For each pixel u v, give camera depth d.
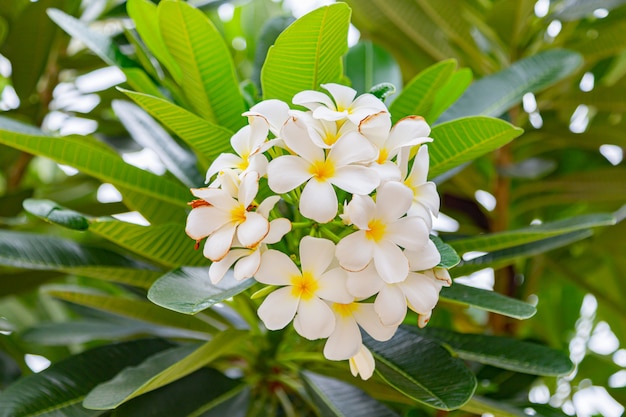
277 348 0.98
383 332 0.76
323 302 0.74
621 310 1.23
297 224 0.79
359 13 1.34
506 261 0.97
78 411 0.88
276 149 0.79
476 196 1.30
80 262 0.92
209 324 1.04
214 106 0.92
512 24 1.24
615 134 1.24
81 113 1.32
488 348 0.90
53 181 1.52
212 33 0.87
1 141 0.88
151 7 0.93
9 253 0.90
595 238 1.28
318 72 0.84
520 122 1.30
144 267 0.96
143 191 0.93
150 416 0.89
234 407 0.94
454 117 1.02
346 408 0.90
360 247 0.73
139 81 0.95
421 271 0.76
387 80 1.08
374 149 0.74
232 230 0.74
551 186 1.27
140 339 0.97
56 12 0.96
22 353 1.27
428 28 1.27
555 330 1.41
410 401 1.02
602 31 1.22
